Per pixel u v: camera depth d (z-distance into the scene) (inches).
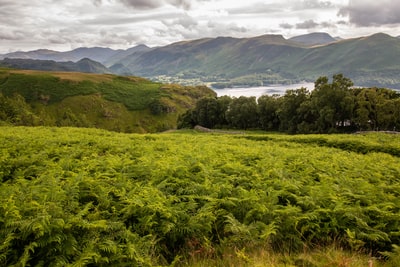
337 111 2728.8
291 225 293.6
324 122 2733.8
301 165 571.2
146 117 6392.7
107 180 369.1
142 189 332.2
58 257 201.2
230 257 247.8
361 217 306.5
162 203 299.6
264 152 733.3
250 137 1534.2
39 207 238.8
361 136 1411.2
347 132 2704.2
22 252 208.7
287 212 297.9
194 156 559.8
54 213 237.3
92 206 293.3
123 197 311.4
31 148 622.2
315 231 295.4
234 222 277.0
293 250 274.2
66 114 4630.9
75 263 191.8
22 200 266.5
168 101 6948.8
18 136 796.6
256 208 303.1
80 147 693.9
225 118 3722.9
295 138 1378.0
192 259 247.8
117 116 6166.3
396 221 300.5
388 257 263.4
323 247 274.4
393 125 2522.1
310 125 2795.3
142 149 700.0
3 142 680.4
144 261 218.8
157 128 5556.1
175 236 271.4
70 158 526.6
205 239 265.3
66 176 407.8
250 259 239.1
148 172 421.4
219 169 454.3
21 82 6486.2
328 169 541.3
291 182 399.2
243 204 321.4
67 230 225.3
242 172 453.4
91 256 206.2
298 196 353.4
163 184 351.9
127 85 7765.8
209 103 3762.3
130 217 288.7
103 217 275.4
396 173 554.9
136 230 267.9
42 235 208.7
